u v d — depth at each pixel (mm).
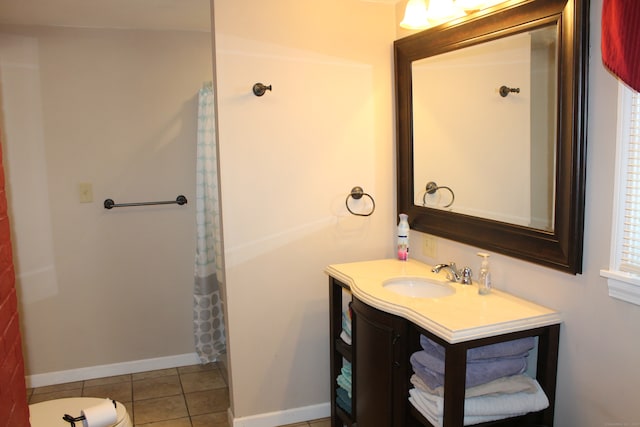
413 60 2398
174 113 3195
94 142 3078
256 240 2475
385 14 2561
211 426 2639
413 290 2178
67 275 3127
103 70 3045
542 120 1697
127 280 3238
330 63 2496
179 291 3344
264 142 2430
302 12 2426
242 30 2340
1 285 1167
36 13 2715
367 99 2580
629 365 1458
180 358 3391
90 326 3201
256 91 2369
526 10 1723
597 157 1520
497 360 1684
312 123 2500
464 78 2068
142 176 3184
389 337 1841
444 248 2328
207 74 3225
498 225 1923
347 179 2594
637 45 1252
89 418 1508
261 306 2521
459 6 1914
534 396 1678
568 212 1593
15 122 2936
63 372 3176
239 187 2416
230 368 2523
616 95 1444
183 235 3307
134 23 2957
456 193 2184
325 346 2660
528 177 1771
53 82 2973
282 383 2605
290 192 2502
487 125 1960
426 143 2365
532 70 1721
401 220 2467
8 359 1188
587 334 1597
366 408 2016
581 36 1505
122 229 3193
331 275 2332
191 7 2652
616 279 1462
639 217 1429
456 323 1600
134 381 3172
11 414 1178
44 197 3033
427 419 1690
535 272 1797
